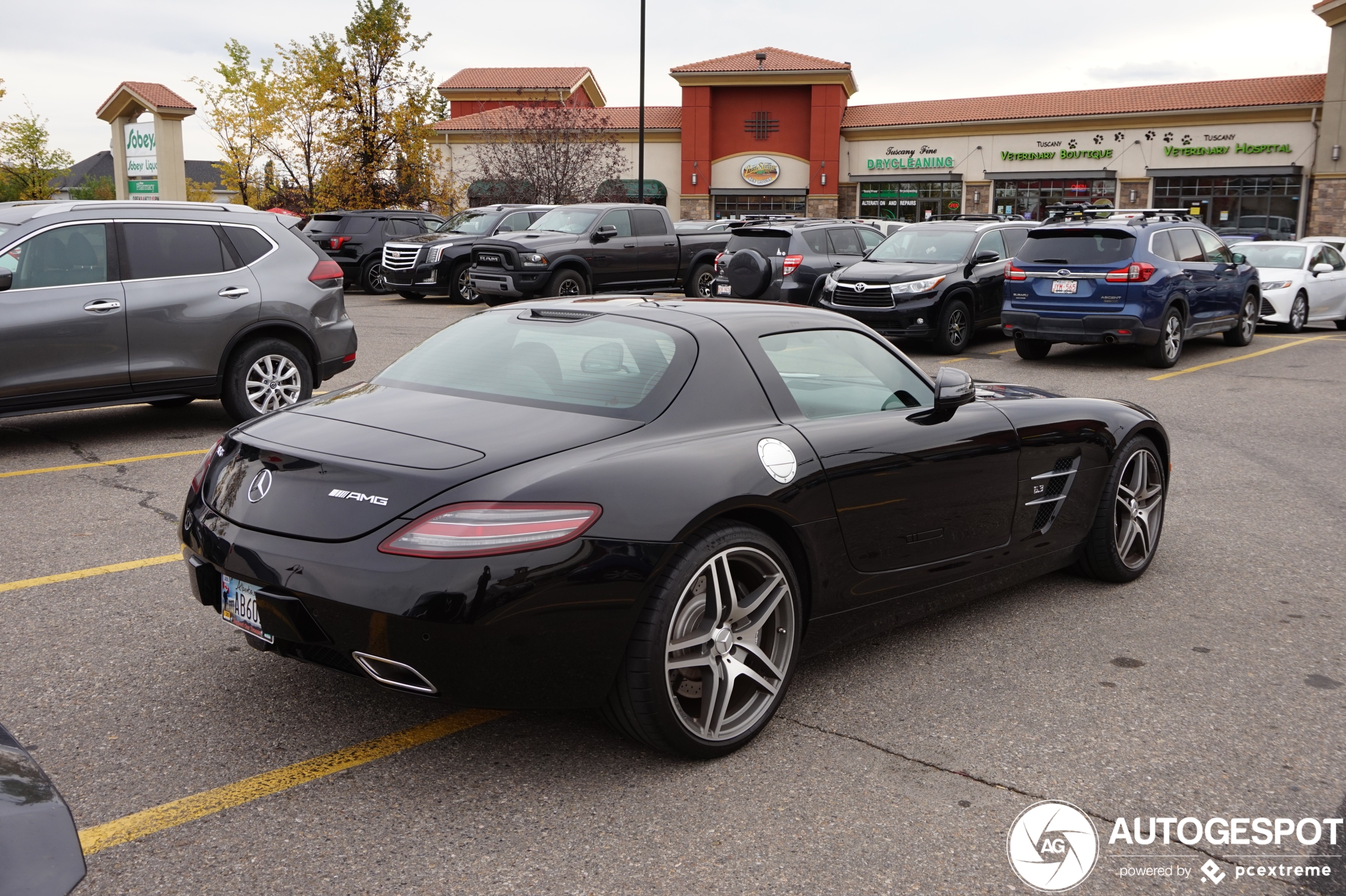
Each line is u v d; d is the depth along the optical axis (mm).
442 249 19625
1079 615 4461
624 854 2635
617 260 17656
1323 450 7977
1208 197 38281
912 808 2881
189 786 2924
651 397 3221
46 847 1523
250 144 38375
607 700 3006
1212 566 5160
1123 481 4848
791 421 3449
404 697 3539
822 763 3131
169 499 6000
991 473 4051
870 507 3559
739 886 2510
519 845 2668
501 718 3400
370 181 33281
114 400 7199
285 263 8031
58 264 6973
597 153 35500
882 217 43875
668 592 2936
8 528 5398
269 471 3051
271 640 2990
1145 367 12578
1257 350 14258
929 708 3516
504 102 48875
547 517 2771
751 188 44875
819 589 3441
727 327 3551
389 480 2832
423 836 2699
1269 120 36781
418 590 2688
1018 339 13047
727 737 3145
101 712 3363
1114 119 39031
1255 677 3801
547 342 3617
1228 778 3072
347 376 10914
